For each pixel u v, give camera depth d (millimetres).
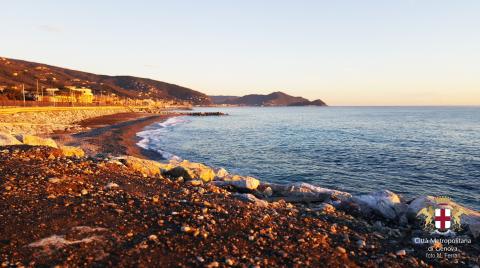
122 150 36719
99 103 168000
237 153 40688
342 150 43094
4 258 6102
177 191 12664
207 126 90750
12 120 59344
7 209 8359
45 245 6746
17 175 11117
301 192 15828
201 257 6719
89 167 14234
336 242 8562
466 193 22953
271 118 146250
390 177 27609
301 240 8234
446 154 39781
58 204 9094
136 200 10289
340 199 14875
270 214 10555
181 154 39344
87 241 7074
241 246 7496
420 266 7645
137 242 7227
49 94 140625
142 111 179125
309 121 120250
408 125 95688
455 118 142125
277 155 39125
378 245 8805
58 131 54219
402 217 12094
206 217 9156
